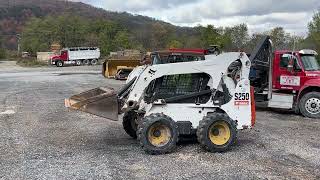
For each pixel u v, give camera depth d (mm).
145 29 80375
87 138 9812
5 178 6668
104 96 8391
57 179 6633
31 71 43406
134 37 80062
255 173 7027
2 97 18438
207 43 49750
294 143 9336
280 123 12125
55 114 13484
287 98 13773
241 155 8203
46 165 7441
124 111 8531
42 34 93250
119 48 79250
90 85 25047
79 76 34125
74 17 103375
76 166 7375
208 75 8703
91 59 59500
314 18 37594
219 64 8688
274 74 14062
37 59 66312
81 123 11820
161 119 8164
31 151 8492
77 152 8422
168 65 8555
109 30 87000
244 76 8789
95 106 8352
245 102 8797
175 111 8578
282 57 13930
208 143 8281
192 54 11602
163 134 8250
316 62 13891
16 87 23641
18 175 6832
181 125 8539
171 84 8672
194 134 8781
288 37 37781
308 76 13453
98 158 7938
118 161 7723
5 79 30531
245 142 9375
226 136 8430
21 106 15422
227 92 8719
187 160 7812
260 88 12969
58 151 8500
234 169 7254
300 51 13664
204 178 6742
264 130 10898
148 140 8125
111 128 11047
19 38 97125
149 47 68750
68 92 20688
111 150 8594
